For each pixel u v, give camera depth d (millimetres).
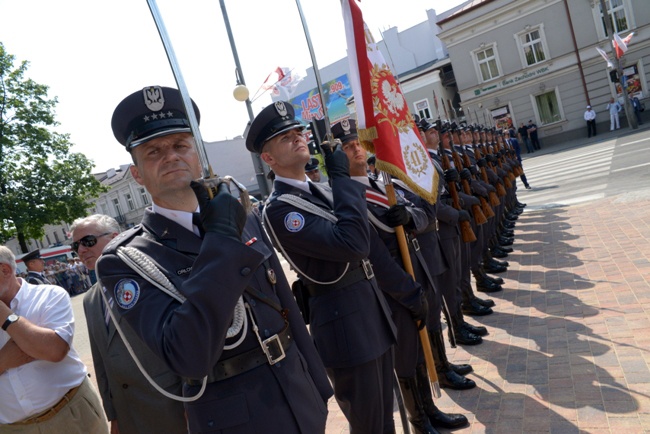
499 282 5527
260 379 1669
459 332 4211
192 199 1709
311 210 2404
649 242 5773
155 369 2334
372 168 5168
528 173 16625
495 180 7246
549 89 24688
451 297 4109
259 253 1511
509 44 25125
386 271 2828
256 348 1694
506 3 24578
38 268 7258
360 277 2525
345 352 2443
